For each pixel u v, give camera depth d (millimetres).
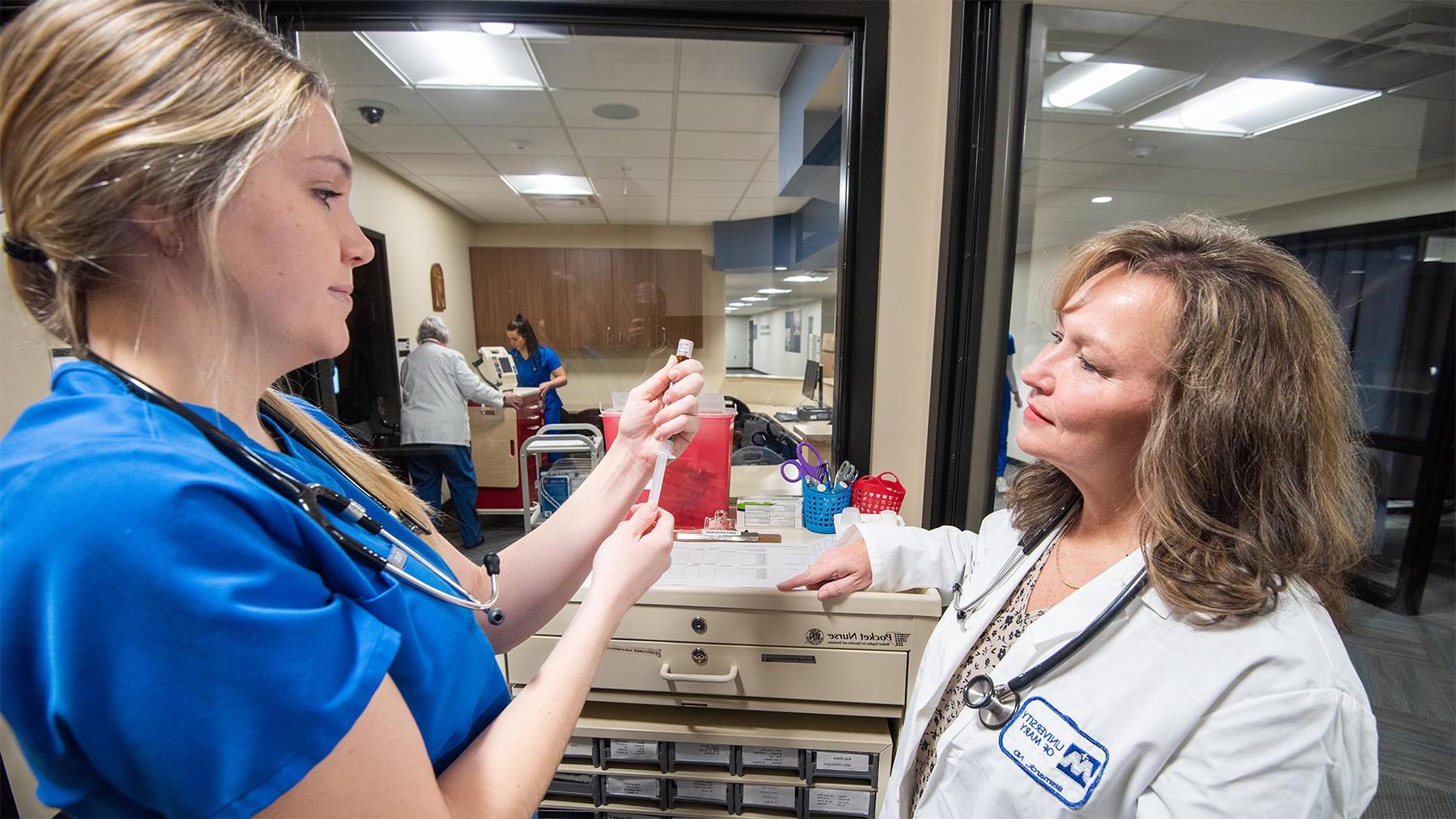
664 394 745
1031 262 1387
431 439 2852
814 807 910
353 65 2283
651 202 4371
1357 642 2176
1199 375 465
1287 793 412
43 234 310
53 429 309
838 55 1792
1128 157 2650
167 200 314
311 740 315
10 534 287
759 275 5258
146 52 308
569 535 703
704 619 858
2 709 298
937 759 619
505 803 414
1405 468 2398
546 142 3133
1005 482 1447
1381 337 2490
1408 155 2395
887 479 1129
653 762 924
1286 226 3002
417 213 4000
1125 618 521
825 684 867
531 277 5031
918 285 1243
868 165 1187
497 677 529
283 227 366
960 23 1079
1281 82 1920
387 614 394
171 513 296
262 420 498
